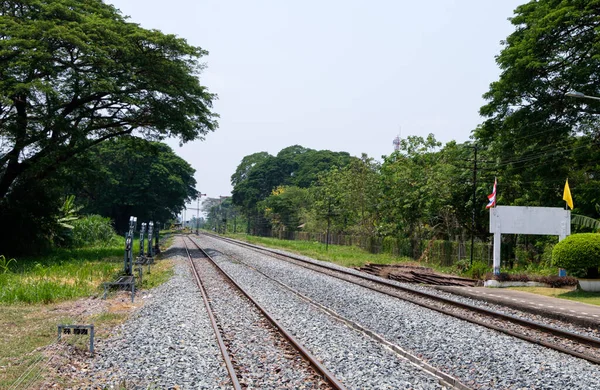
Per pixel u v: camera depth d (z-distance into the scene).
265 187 105.19
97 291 16.33
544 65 25.03
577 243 16.69
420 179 35.50
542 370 7.66
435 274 22.92
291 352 8.50
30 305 13.45
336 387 6.57
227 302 14.14
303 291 16.47
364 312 12.64
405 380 6.99
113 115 33.03
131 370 7.42
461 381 7.13
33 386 6.57
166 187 73.31
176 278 20.28
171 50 31.61
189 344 9.01
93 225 42.38
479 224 31.52
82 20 27.66
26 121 26.84
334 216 57.19
